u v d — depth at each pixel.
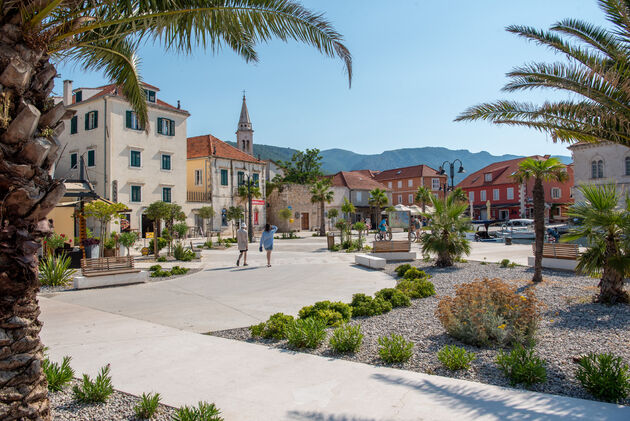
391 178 72.06
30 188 2.78
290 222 47.38
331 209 48.47
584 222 8.27
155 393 4.00
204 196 38.72
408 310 7.59
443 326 6.10
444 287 10.08
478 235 30.06
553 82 6.72
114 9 3.91
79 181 23.80
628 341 5.44
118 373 4.54
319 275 12.70
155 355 5.15
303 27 4.86
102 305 8.41
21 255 2.74
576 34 6.96
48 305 8.44
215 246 26.00
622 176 29.47
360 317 7.21
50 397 3.93
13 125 2.69
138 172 32.12
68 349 5.42
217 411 3.32
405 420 3.39
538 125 7.29
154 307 8.19
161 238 20.02
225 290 10.18
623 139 6.68
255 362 4.86
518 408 3.58
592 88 6.35
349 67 5.21
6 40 2.79
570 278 10.91
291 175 64.69
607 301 7.74
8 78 2.73
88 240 15.06
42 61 3.04
